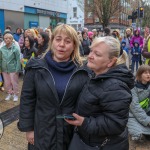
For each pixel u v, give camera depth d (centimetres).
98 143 193
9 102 612
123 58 201
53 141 221
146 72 394
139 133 394
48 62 227
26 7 2430
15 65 610
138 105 398
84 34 870
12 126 464
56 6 2997
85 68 223
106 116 182
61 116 194
